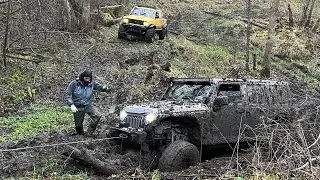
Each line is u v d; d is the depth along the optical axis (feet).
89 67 62.64
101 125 37.35
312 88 68.23
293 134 26.71
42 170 25.17
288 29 105.50
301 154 22.93
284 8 134.10
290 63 86.22
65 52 66.80
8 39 62.03
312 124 29.53
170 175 24.73
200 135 29.14
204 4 132.36
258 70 76.38
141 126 27.27
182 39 90.07
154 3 126.72
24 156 27.50
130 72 61.98
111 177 24.54
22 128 37.37
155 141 28.07
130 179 24.04
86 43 73.31
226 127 30.60
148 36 80.53
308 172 22.21
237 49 89.04
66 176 24.66
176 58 73.82
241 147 32.55
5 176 24.95
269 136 26.63
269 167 23.16
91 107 33.68
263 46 91.97
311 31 109.50
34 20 64.49
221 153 32.76
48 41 66.39
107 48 73.05
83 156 25.55
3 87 50.55
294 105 33.83
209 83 31.12
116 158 27.48
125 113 28.22
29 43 65.00
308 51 94.12
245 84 32.32
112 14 102.89
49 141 31.01
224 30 99.96
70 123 39.83
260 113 32.58
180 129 29.19
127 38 83.05
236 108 31.22
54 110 44.70
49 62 61.93
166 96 32.55
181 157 26.25
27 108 45.29
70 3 82.17
